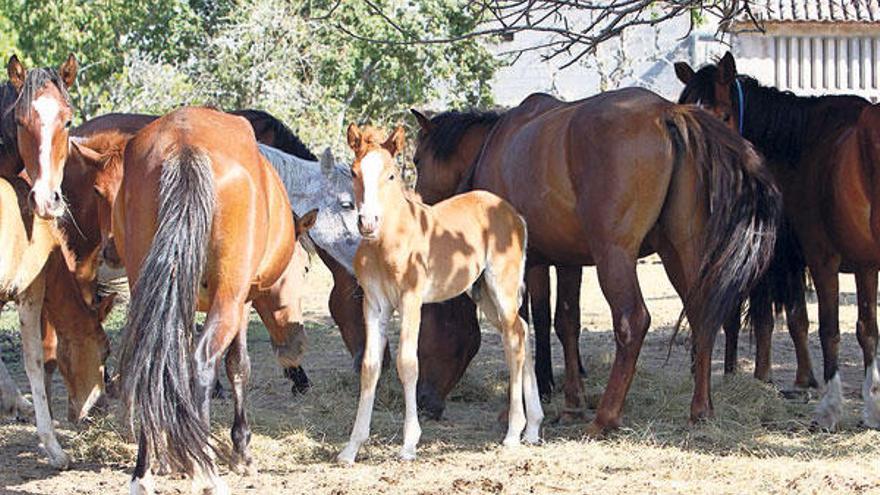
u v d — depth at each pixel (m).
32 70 6.21
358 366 9.12
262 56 22.53
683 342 11.98
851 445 7.08
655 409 8.20
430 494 5.98
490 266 7.37
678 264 7.84
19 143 6.20
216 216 5.60
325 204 8.96
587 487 6.12
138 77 21.14
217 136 5.91
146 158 5.75
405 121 23.19
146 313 5.21
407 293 6.84
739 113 8.57
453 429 7.94
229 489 6.13
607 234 7.25
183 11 23.91
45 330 7.63
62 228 7.29
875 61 21.52
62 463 6.64
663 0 9.13
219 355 5.54
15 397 8.20
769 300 9.16
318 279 19.77
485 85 23.73
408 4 22.94
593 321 13.80
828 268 8.14
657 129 7.21
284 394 9.43
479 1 9.45
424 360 8.32
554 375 9.91
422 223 6.95
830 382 7.95
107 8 18.56
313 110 22.17
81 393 7.30
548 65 29.77
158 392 5.12
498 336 12.72
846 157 7.76
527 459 6.82
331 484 6.28
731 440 7.20
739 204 7.13
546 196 7.73
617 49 26.23
